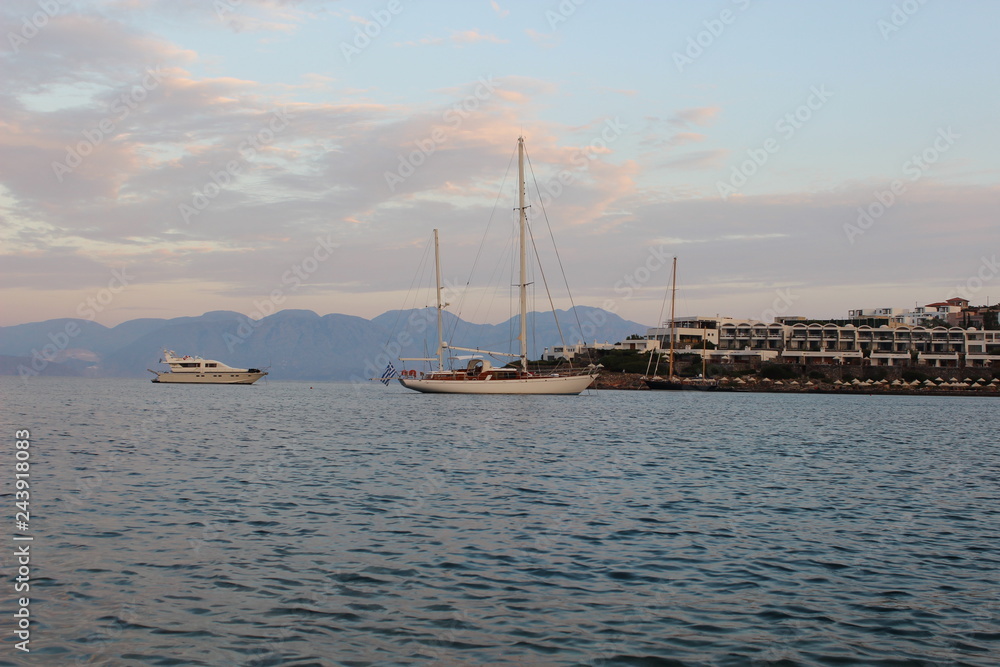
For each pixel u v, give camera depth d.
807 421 63.28
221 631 11.25
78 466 28.72
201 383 181.62
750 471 29.38
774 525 18.95
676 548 16.38
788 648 10.81
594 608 12.39
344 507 20.56
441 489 23.75
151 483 24.56
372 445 37.69
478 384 94.69
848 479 27.58
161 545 16.14
